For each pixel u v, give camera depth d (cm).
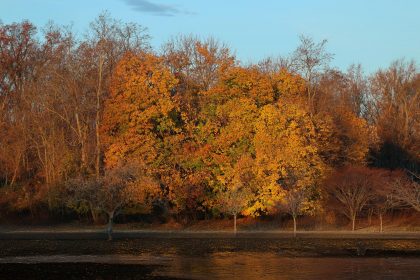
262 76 6475
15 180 6606
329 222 5972
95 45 6425
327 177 5991
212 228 5797
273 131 5975
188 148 6016
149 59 6141
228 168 5900
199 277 3042
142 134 5969
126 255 3856
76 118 6294
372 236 5200
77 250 4109
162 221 6103
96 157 6128
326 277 3052
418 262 3575
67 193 5975
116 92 6056
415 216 6325
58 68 6344
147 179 5588
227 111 6147
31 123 6400
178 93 6306
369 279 3005
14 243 4522
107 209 5009
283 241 4747
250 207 5838
